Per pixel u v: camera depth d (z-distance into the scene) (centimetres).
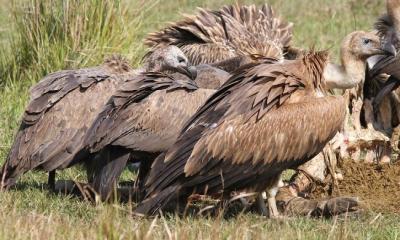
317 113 1191
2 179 1295
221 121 1170
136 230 1034
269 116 1178
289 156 1188
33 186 1352
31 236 1020
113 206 1108
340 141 1420
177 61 1487
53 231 1037
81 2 1789
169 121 1271
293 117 1181
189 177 1159
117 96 1271
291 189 1355
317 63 1237
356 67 1350
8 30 2056
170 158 1166
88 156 1313
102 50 1786
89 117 1336
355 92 1473
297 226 1170
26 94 1736
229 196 1228
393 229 1152
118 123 1258
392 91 1517
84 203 1264
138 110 1266
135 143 1259
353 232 1136
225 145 1161
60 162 1320
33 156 1318
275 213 1225
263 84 1190
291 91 1201
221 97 1198
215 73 1505
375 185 1376
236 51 1747
